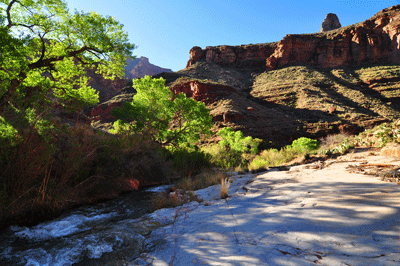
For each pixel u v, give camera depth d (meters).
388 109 54.28
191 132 18.83
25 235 2.97
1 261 2.08
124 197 5.75
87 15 9.78
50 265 1.87
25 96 4.73
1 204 3.49
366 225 1.64
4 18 7.92
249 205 3.05
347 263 1.21
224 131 28.17
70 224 3.51
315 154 9.25
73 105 7.80
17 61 7.52
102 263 1.75
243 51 111.69
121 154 7.54
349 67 90.00
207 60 110.50
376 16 96.12
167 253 1.77
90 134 7.43
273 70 95.44
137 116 15.59
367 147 7.56
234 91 66.81
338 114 51.03
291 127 47.56
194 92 66.44
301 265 1.27
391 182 2.97
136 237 2.29
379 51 90.31
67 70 11.51
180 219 2.87
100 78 108.12
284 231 1.83
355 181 3.38
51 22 9.56
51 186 4.58
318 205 2.41
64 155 5.42
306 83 70.00
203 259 1.55
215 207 3.30
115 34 10.46
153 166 9.18
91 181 5.85
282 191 3.58
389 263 1.11
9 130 3.44
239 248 1.65
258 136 44.56
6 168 3.82
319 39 99.75
